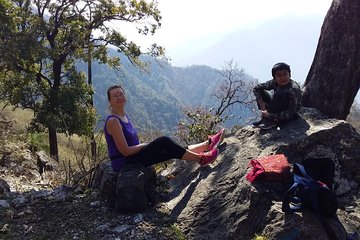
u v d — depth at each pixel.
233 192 2.90
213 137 3.46
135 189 3.01
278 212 2.50
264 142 3.30
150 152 3.15
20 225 2.96
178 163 4.06
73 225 2.93
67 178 4.29
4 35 10.94
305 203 2.49
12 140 7.93
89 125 12.02
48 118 11.48
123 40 13.46
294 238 2.35
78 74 12.85
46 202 3.36
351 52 3.73
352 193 2.96
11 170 5.55
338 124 3.21
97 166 3.68
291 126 3.38
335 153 3.09
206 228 2.76
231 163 3.25
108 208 3.14
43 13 12.23
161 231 2.77
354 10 3.74
